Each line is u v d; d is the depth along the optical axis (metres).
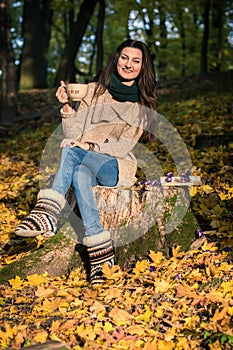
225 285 3.61
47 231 3.79
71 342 3.16
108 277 3.85
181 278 3.85
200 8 21.42
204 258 4.07
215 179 6.21
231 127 9.38
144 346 3.06
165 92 15.20
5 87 13.81
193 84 15.85
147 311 3.41
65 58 16.78
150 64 4.22
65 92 4.18
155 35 22.42
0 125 13.12
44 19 21.70
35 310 3.57
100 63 15.95
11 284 3.94
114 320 3.31
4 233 5.27
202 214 5.00
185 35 22.83
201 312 3.41
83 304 3.58
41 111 14.80
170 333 3.17
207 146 7.94
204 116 10.77
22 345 3.15
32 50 21.03
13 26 28.84
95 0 16.31
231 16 21.19
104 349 3.05
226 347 3.00
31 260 4.12
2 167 8.60
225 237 4.46
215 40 22.94
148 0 15.66
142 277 3.89
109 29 26.05
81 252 4.18
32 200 6.20
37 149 9.88
